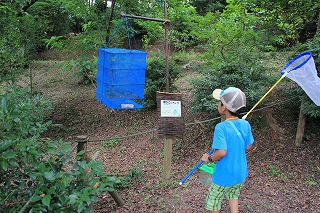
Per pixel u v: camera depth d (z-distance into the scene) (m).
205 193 4.25
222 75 5.64
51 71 12.12
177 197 4.20
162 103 4.26
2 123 2.46
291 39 6.73
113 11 7.19
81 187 2.77
